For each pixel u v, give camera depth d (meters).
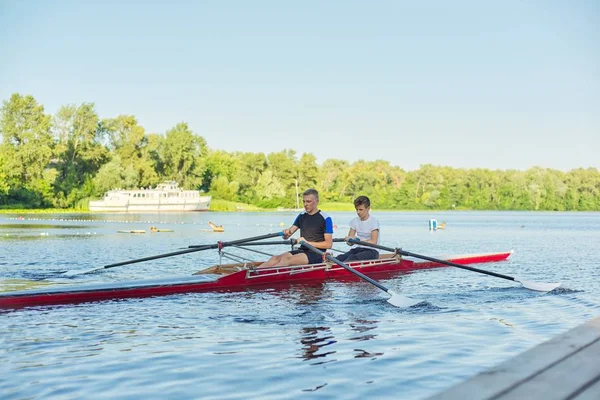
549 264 16.91
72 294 9.82
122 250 21.80
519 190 134.88
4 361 6.14
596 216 97.75
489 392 2.14
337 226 50.38
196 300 9.98
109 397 4.98
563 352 2.62
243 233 37.12
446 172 142.38
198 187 122.06
